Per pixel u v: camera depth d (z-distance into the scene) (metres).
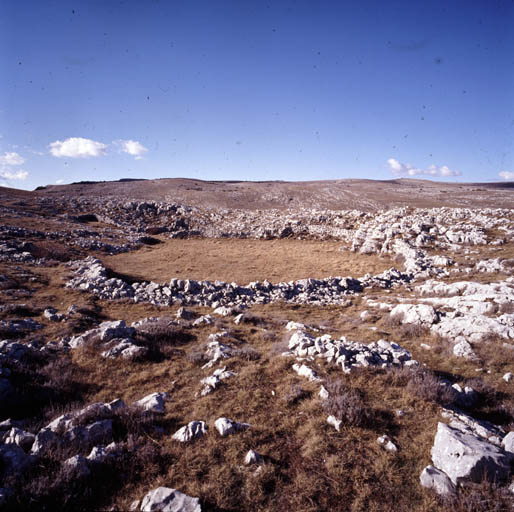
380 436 5.64
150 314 16.33
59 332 12.28
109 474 4.68
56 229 45.12
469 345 10.55
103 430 5.59
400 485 4.58
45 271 24.30
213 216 68.75
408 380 7.68
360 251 39.19
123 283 21.12
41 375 8.29
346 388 7.15
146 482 4.59
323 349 9.35
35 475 4.46
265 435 5.70
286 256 39.53
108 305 17.52
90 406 6.30
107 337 10.84
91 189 113.88
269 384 7.85
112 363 9.46
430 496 4.35
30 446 5.09
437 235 36.62
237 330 13.42
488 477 4.36
